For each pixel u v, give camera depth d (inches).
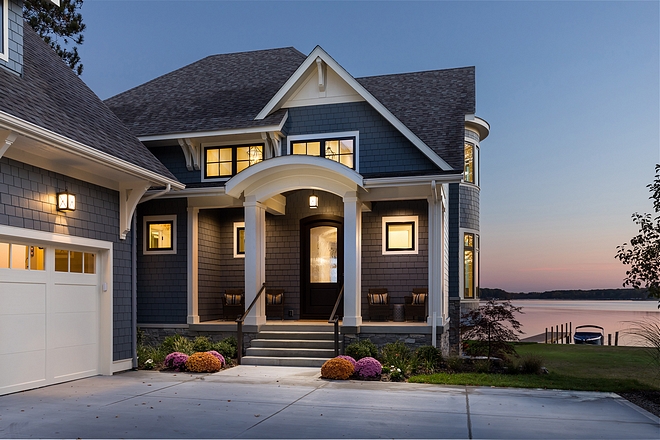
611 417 283.7
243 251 598.9
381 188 499.5
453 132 538.0
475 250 742.5
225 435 239.5
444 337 538.3
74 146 331.6
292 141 556.7
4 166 317.4
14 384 329.7
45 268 358.3
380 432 247.6
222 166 569.6
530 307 4387.3
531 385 373.7
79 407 293.9
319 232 581.6
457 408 301.1
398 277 550.0
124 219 433.4
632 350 759.1
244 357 469.1
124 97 682.2
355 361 424.8
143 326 556.1
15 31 371.2
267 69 681.6
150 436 236.7
